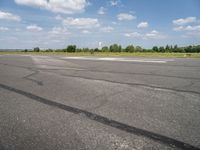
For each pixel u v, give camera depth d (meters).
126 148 1.97
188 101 3.64
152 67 10.23
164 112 3.03
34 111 3.14
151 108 3.23
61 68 9.79
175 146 2.01
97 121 2.69
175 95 4.10
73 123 2.62
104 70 8.82
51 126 2.53
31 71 8.56
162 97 3.94
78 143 2.07
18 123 2.64
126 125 2.54
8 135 2.28
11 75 7.32
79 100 3.77
